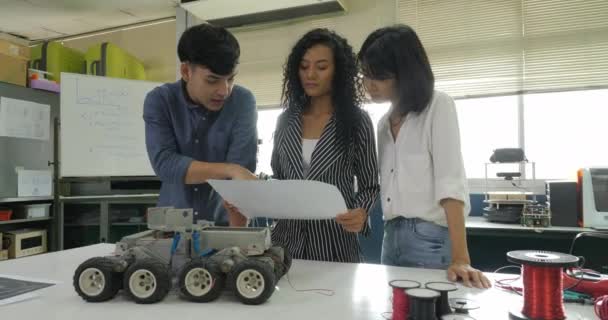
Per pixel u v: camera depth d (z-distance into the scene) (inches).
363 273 40.1
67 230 145.4
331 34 49.1
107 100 130.8
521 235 92.0
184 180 46.4
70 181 134.5
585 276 33.3
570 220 94.5
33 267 43.1
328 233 47.8
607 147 113.9
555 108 118.1
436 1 127.9
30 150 133.7
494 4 122.3
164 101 50.8
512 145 121.9
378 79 45.2
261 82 151.3
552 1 117.3
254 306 30.6
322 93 49.5
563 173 117.6
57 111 141.1
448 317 25.9
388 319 27.7
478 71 124.0
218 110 50.9
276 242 45.5
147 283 31.9
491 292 33.4
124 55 151.4
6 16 158.6
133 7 152.4
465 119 125.9
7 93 127.4
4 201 125.7
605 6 113.0
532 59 119.2
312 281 37.3
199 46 42.5
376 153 49.8
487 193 108.2
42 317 28.5
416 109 44.5
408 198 45.1
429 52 128.8
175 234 35.4
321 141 48.2
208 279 31.7
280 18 143.0
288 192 35.4
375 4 135.7
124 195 132.3
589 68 114.3
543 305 26.8
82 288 31.8
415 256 44.4
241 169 42.5
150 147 49.7
